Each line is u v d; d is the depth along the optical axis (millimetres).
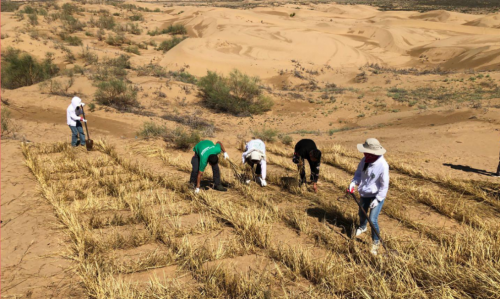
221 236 5391
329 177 8750
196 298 3871
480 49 39562
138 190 7473
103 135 13656
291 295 3883
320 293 3936
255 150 7801
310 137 17266
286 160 11148
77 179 8039
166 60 35844
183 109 22562
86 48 37219
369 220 4801
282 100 26594
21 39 34625
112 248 4910
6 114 14258
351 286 4012
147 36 52875
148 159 10586
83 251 4660
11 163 8984
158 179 8211
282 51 42281
